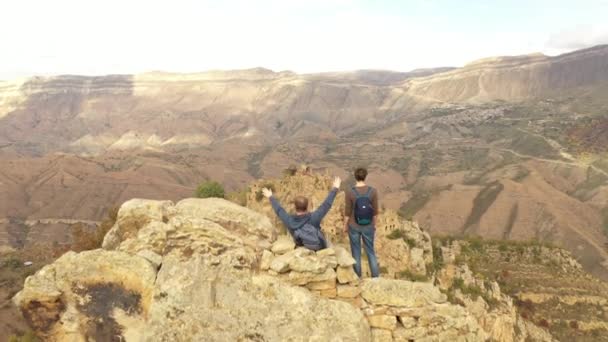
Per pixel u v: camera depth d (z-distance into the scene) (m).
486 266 92.88
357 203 13.95
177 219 12.96
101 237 33.25
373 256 14.11
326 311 12.08
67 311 11.77
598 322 77.88
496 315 56.31
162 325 11.30
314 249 13.05
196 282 11.77
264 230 13.47
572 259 96.50
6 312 33.91
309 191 50.34
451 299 52.69
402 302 12.68
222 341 11.38
